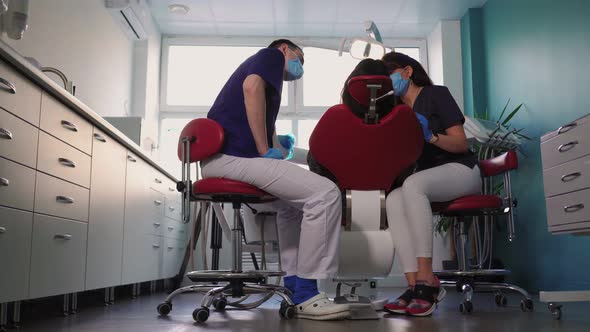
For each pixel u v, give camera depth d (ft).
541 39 13.61
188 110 19.71
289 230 8.23
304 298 6.88
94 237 9.14
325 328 5.79
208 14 18.11
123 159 10.75
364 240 7.22
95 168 9.21
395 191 7.68
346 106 6.63
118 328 6.10
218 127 6.97
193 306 9.52
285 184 6.72
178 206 16.24
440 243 17.65
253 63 7.23
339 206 6.75
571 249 12.13
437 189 7.77
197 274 7.51
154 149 16.99
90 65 14.10
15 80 6.48
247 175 6.87
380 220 7.22
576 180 8.32
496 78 16.56
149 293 13.97
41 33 11.44
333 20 18.61
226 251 17.84
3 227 6.23
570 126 8.46
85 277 8.75
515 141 13.56
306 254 6.69
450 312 8.13
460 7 17.81
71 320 7.15
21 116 6.62
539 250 13.57
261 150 7.01
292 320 6.70
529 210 14.12
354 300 7.04
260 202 7.64
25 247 6.77
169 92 19.85
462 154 8.25
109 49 15.49
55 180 7.63
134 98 17.69
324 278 6.64
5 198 6.27
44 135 7.29
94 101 14.38
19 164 6.59
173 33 19.69
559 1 12.71
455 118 8.13
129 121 14.16
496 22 16.53
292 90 19.90
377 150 6.79
